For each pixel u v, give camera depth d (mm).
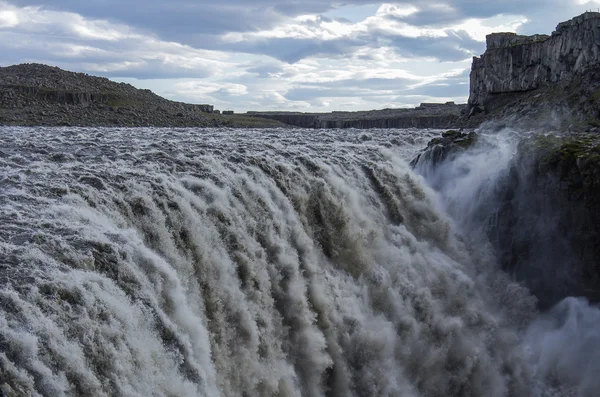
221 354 19875
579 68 69125
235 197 25109
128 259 17453
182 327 17828
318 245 28188
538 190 31906
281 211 26562
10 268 15352
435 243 34125
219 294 21328
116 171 25375
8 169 25562
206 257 21531
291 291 24109
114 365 14688
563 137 34000
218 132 59406
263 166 29344
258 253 23516
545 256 31641
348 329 25859
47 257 16219
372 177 34531
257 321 22109
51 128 57344
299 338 23812
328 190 29797
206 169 27812
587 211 30047
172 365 16562
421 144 48938
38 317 13922
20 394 12383
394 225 33312
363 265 29125
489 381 29656
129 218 20859
